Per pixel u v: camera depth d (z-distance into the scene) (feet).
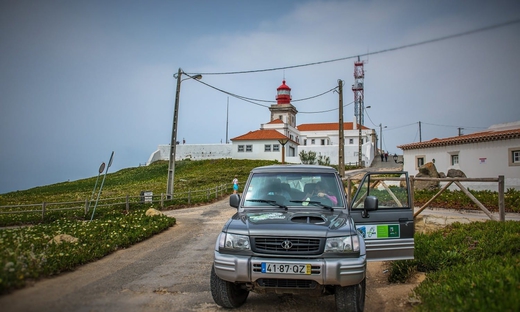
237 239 15.88
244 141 190.70
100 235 32.45
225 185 95.20
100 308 16.03
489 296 14.08
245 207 19.39
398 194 23.08
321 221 16.84
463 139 84.84
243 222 16.90
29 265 19.74
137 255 28.45
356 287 15.69
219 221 49.90
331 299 19.21
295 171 20.61
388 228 20.90
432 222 38.58
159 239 36.06
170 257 27.94
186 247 32.04
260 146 188.55
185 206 69.82
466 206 48.24
